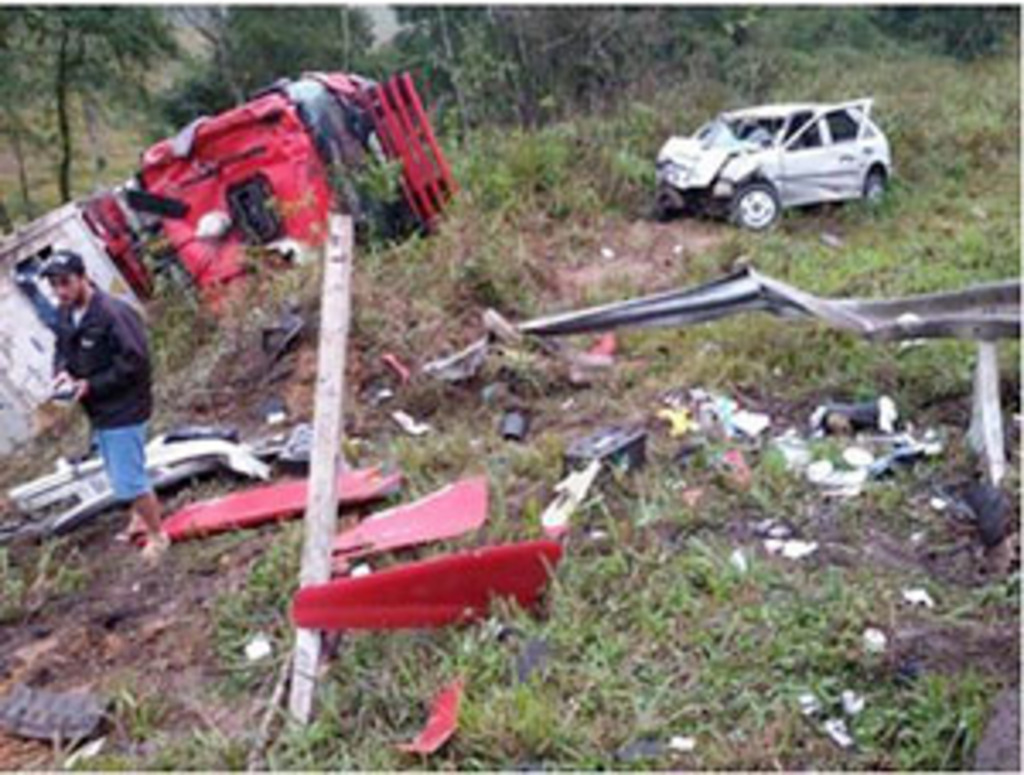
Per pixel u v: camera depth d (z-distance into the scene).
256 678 4.37
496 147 12.51
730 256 10.16
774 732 3.74
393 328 7.96
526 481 5.75
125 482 5.30
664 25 17.41
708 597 4.53
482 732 3.81
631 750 3.74
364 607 4.28
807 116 12.18
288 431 7.07
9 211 18.62
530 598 4.56
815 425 6.36
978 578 4.64
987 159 14.19
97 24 16.66
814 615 4.31
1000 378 6.62
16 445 8.05
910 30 23.36
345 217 5.73
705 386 7.04
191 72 20.16
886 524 5.15
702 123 14.59
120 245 9.41
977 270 9.31
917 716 3.72
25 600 5.21
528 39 16.50
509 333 7.57
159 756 3.93
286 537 5.29
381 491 5.72
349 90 9.78
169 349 8.66
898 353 7.21
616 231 11.52
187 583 5.20
